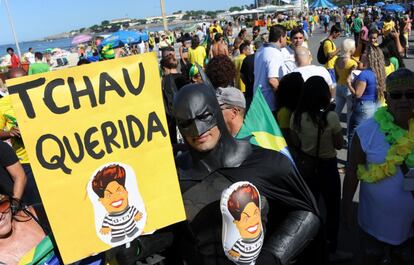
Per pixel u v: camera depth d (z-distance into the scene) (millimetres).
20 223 1884
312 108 3084
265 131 2088
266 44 4711
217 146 1780
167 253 1986
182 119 1702
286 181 1803
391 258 2506
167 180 1792
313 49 20359
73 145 1662
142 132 1758
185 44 10914
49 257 1852
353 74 5055
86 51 23672
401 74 2221
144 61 1752
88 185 1686
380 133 2322
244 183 1619
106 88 1701
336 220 3225
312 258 2084
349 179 2582
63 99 1641
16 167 2842
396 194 2291
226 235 1620
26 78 1587
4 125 3625
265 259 1720
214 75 3547
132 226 1746
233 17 63062
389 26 13414
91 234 1694
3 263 1807
